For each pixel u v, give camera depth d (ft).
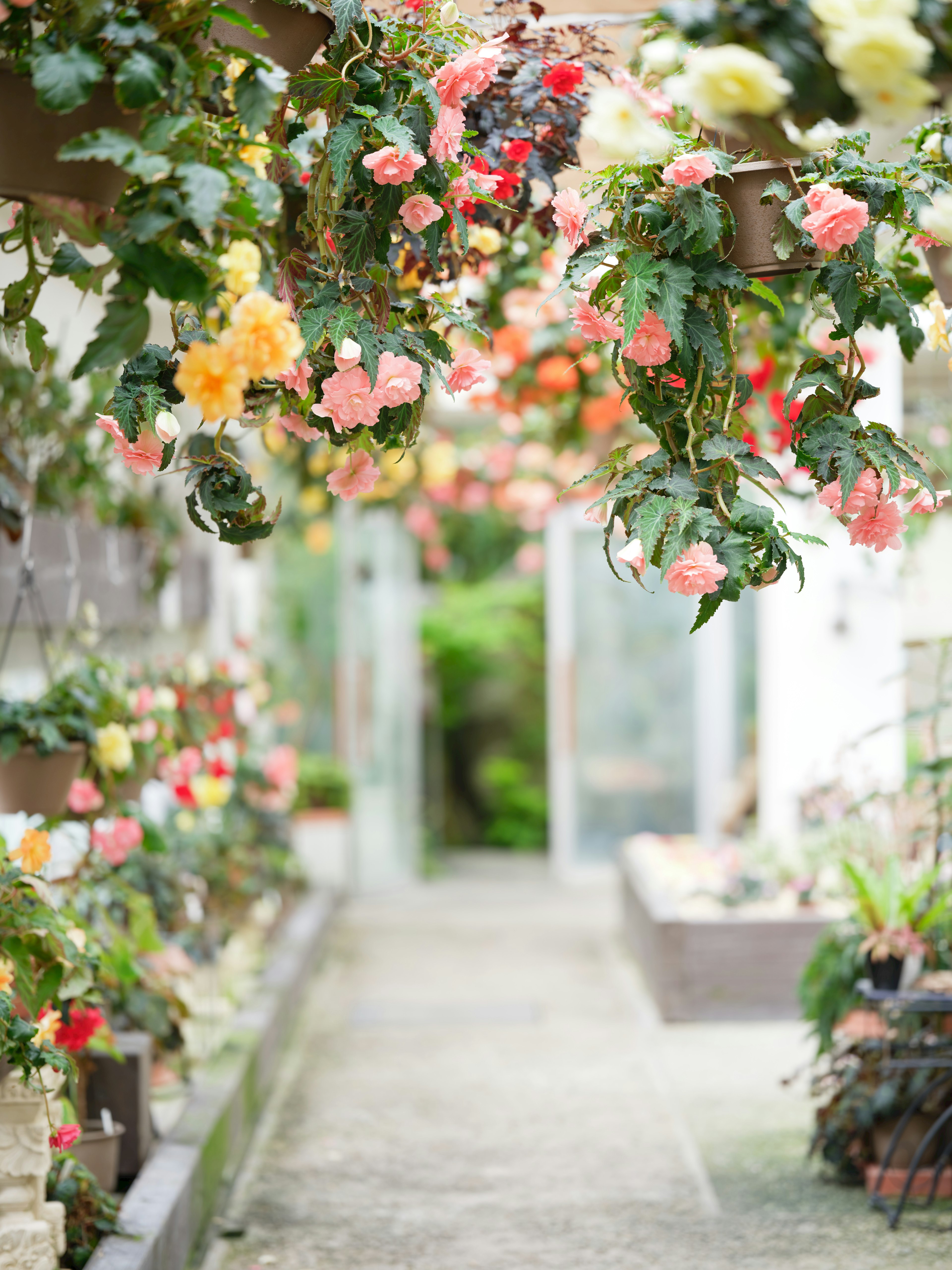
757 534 6.30
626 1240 11.25
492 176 7.93
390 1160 13.48
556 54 8.46
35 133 5.39
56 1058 7.84
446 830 39.47
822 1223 11.46
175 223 5.05
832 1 5.06
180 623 21.50
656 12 6.10
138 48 5.23
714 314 6.63
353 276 6.70
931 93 5.12
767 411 12.93
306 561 30.01
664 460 6.52
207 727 16.20
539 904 29.17
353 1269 10.75
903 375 16.75
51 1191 9.27
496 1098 15.47
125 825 11.82
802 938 18.39
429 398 16.70
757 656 29.43
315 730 30.37
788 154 5.91
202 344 5.37
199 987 17.34
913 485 6.73
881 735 18.97
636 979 21.45
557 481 24.88
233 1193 12.59
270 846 21.93
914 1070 12.06
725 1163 13.07
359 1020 19.31
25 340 7.35
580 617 30.42
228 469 6.52
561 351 15.07
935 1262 10.56
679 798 30.32
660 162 6.56
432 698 37.73
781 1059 16.67
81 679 11.46
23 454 13.67
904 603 16.61
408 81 6.85
